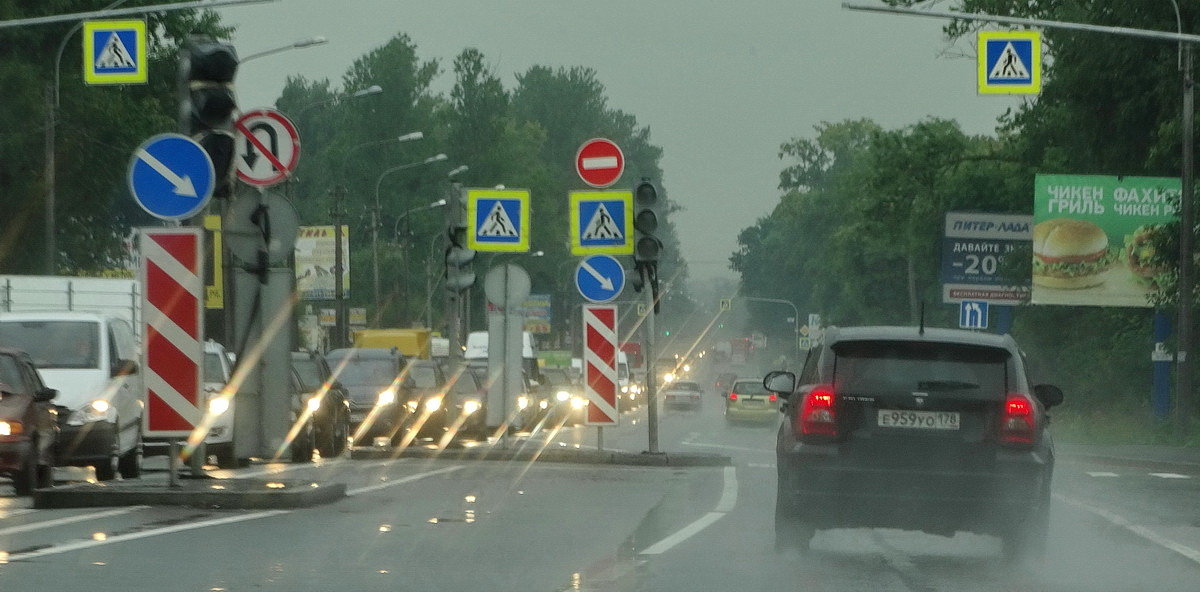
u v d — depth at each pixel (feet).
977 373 88.07
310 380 206.18
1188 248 264.11
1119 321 345.10
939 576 80.43
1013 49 207.41
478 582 73.67
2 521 98.89
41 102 345.31
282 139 123.65
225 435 173.78
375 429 242.58
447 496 125.18
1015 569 84.33
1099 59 320.09
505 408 193.57
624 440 286.46
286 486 115.85
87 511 106.22
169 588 69.31
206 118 117.08
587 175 178.40
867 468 87.20
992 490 86.43
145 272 109.81
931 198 421.18
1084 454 233.96
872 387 87.97
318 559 80.94
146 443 176.24
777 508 89.86
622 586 73.56
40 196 354.33
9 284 219.61
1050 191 327.88
